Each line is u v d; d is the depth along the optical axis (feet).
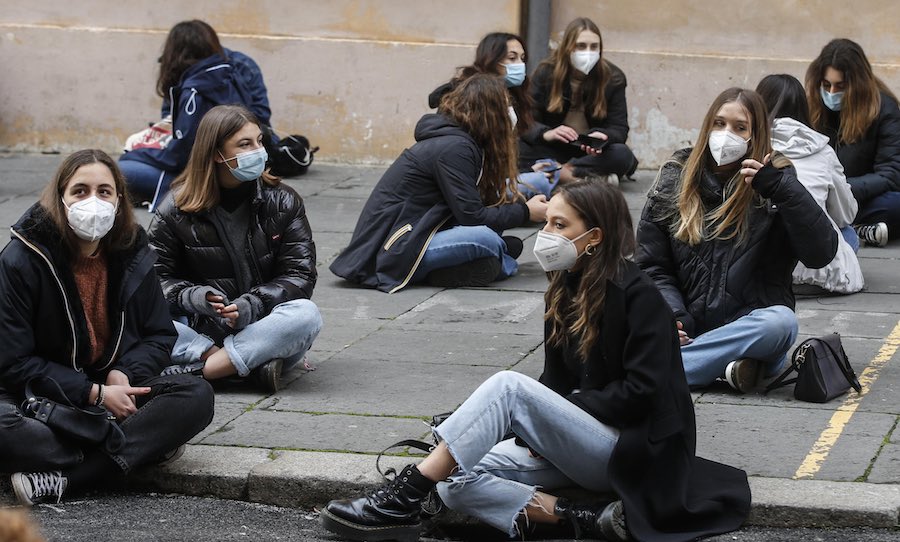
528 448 26.96
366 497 26.32
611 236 25.86
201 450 30.58
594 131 59.62
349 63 68.54
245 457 30.09
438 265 46.29
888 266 48.16
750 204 33.53
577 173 59.62
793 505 26.63
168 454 29.71
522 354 38.32
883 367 36.22
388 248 46.14
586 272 25.99
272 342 34.22
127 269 29.32
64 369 28.66
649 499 25.72
